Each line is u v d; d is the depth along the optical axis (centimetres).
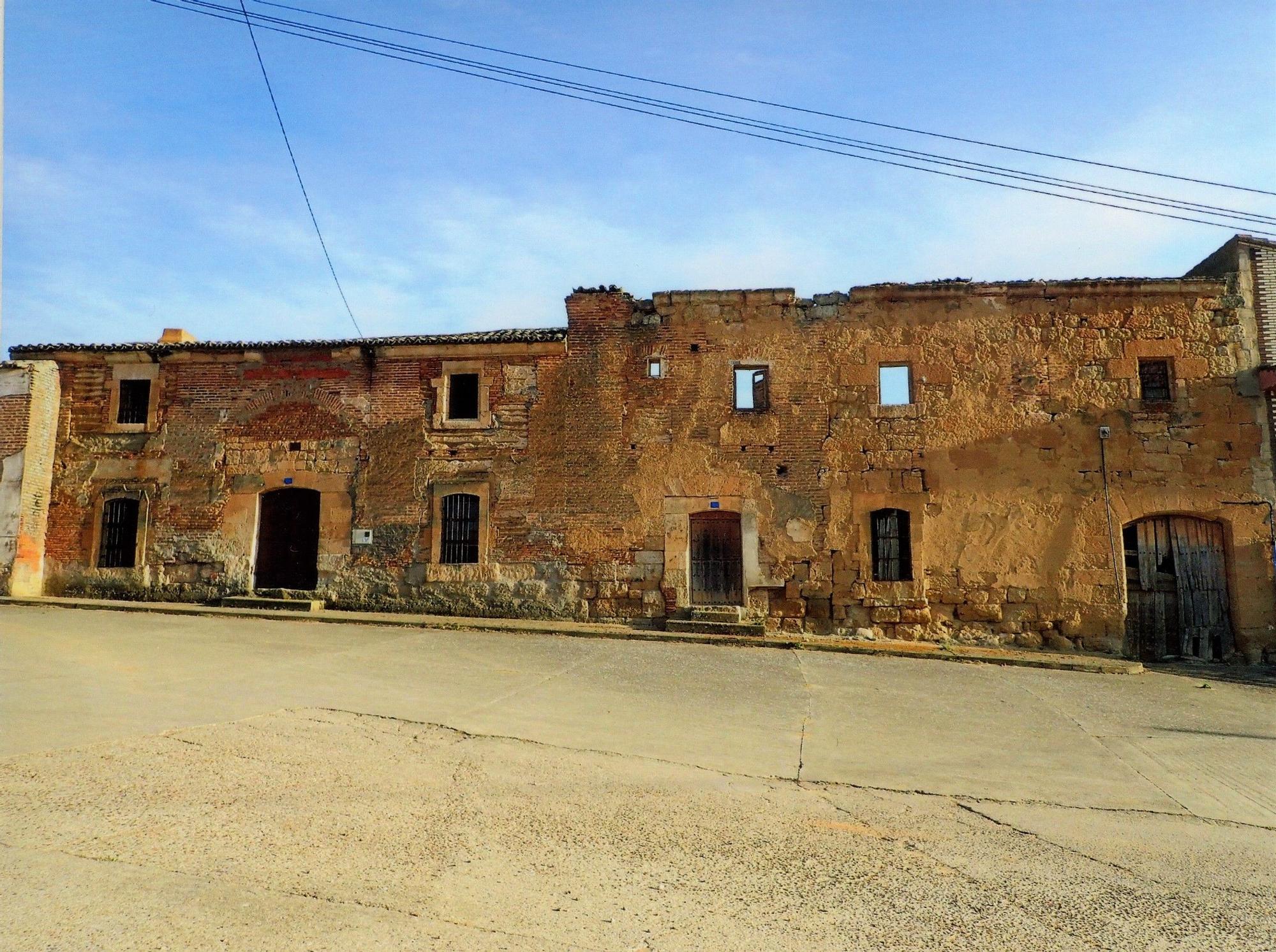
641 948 416
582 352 1747
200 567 1806
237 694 926
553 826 579
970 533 1622
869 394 1675
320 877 472
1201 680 1391
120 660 1098
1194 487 1590
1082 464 1617
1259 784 801
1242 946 459
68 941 387
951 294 1680
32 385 1830
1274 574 1555
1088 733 975
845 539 1642
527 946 410
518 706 948
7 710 784
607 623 1656
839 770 774
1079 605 1581
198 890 446
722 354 1714
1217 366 1619
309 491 1842
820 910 474
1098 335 1650
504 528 1725
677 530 1678
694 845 561
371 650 1291
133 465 1855
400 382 1797
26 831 507
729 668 1276
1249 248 1650
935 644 1574
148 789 597
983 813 673
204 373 1862
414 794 627
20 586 1778
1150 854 600
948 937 450
